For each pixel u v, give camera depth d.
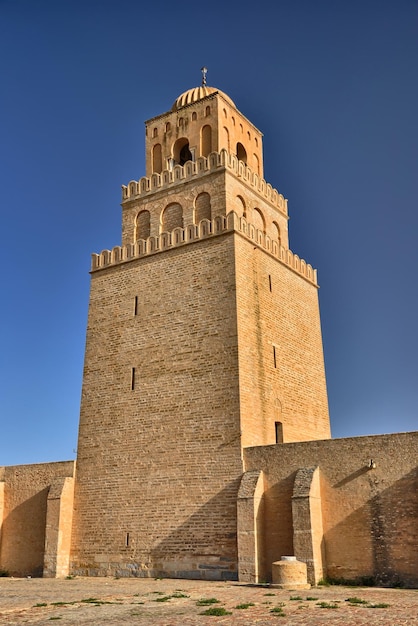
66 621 15.59
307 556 25.33
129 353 34.69
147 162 41.38
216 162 36.78
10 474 37.16
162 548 29.88
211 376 31.22
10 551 35.41
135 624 14.89
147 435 32.31
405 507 25.16
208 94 41.69
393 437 26.19
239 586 24.98
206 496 29.36
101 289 37.34
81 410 35.31
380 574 25.02
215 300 32.53
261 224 39.25
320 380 38.66
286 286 37.22
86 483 33.62
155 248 35.88
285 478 27.86
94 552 32.00
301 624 14.70
